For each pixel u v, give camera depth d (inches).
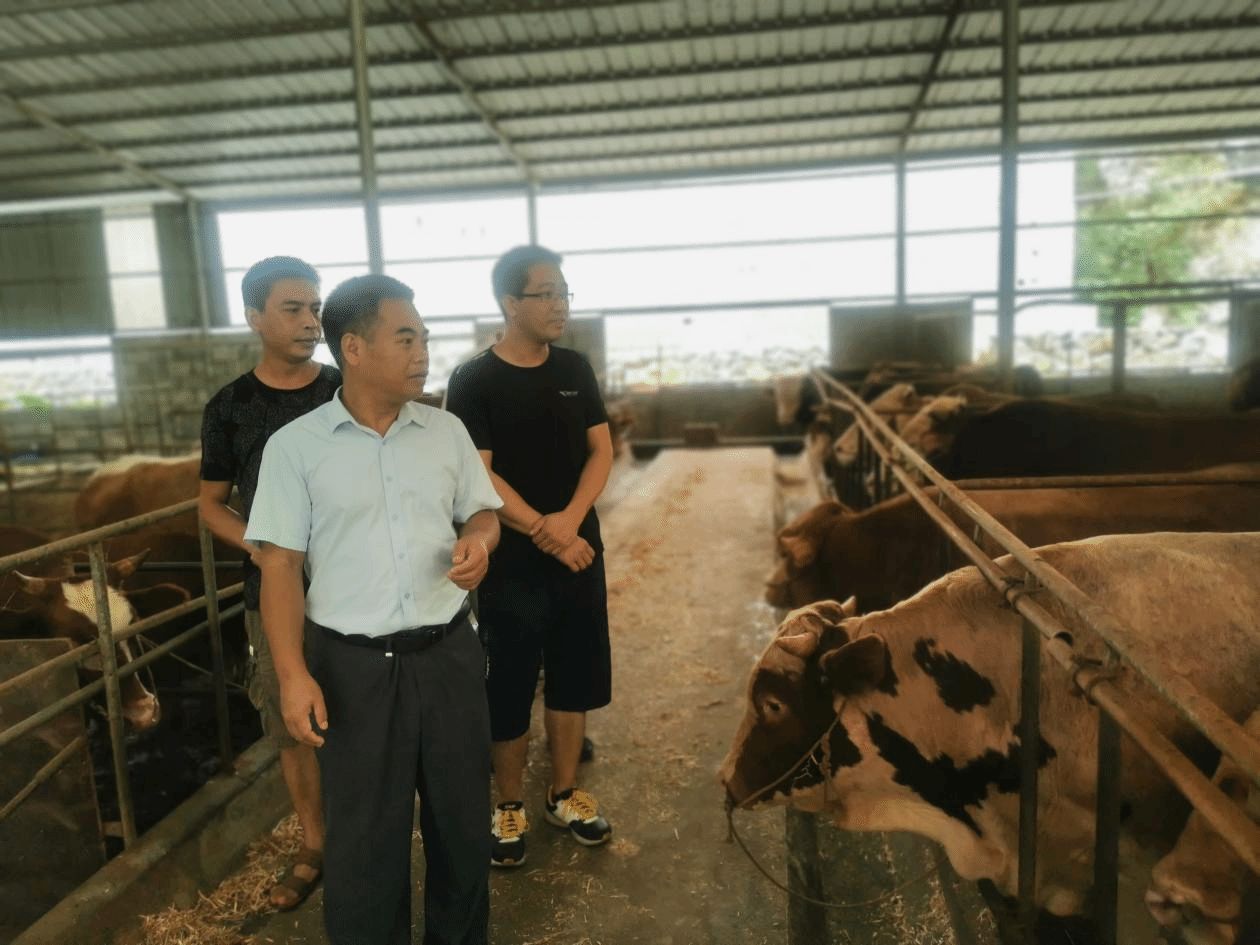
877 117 596.4
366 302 70.1
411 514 73.4
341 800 74.3
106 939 96.7
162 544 186.1
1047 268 707.4
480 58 512.4
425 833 79.8
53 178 647.8
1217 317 971.3
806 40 506.3
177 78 525.7
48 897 114.8
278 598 70.7
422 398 114.3
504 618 104.8
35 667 104.4
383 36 492.7
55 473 535.2
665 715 150.8
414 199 681.6
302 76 530.3
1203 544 79.0
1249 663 73.5
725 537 272.1
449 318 682.8
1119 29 496.4
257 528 71.1
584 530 107.6
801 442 560.7
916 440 240.5
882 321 614.5
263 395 97.7
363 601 72.8
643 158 648.4
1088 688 57.4
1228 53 518.3
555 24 486.6
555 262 102.3
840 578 146.1
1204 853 60.9
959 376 442.9
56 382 783.7
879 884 109.7
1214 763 74.0
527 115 575.8
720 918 100.8
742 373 778.8
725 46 510.6
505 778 110.0
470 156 635.5
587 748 137.0
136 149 613.9
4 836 113.9
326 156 631.2
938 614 81.2
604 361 671.8
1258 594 75.2
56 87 534.9
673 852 112.8
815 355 788.0
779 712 82.4
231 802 121.1
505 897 104.9
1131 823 76.0
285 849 114.3
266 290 95.0
